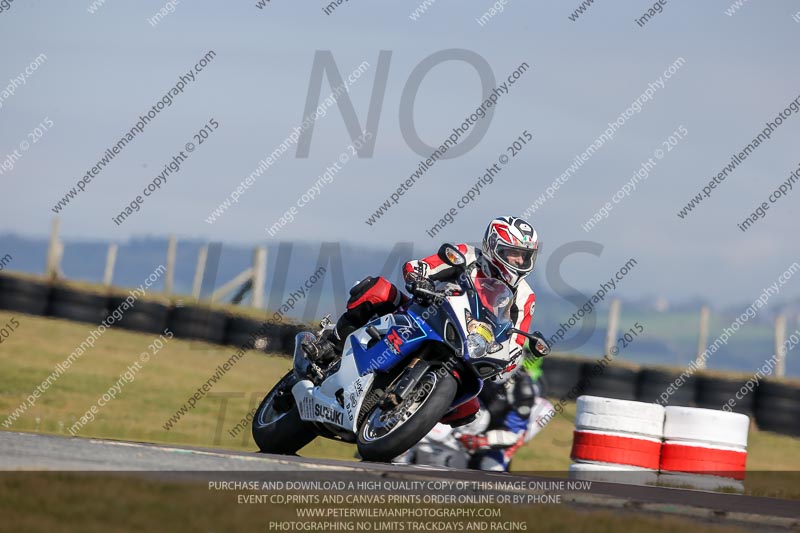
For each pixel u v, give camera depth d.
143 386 55.69
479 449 32.25
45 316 80.19
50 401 45.78
